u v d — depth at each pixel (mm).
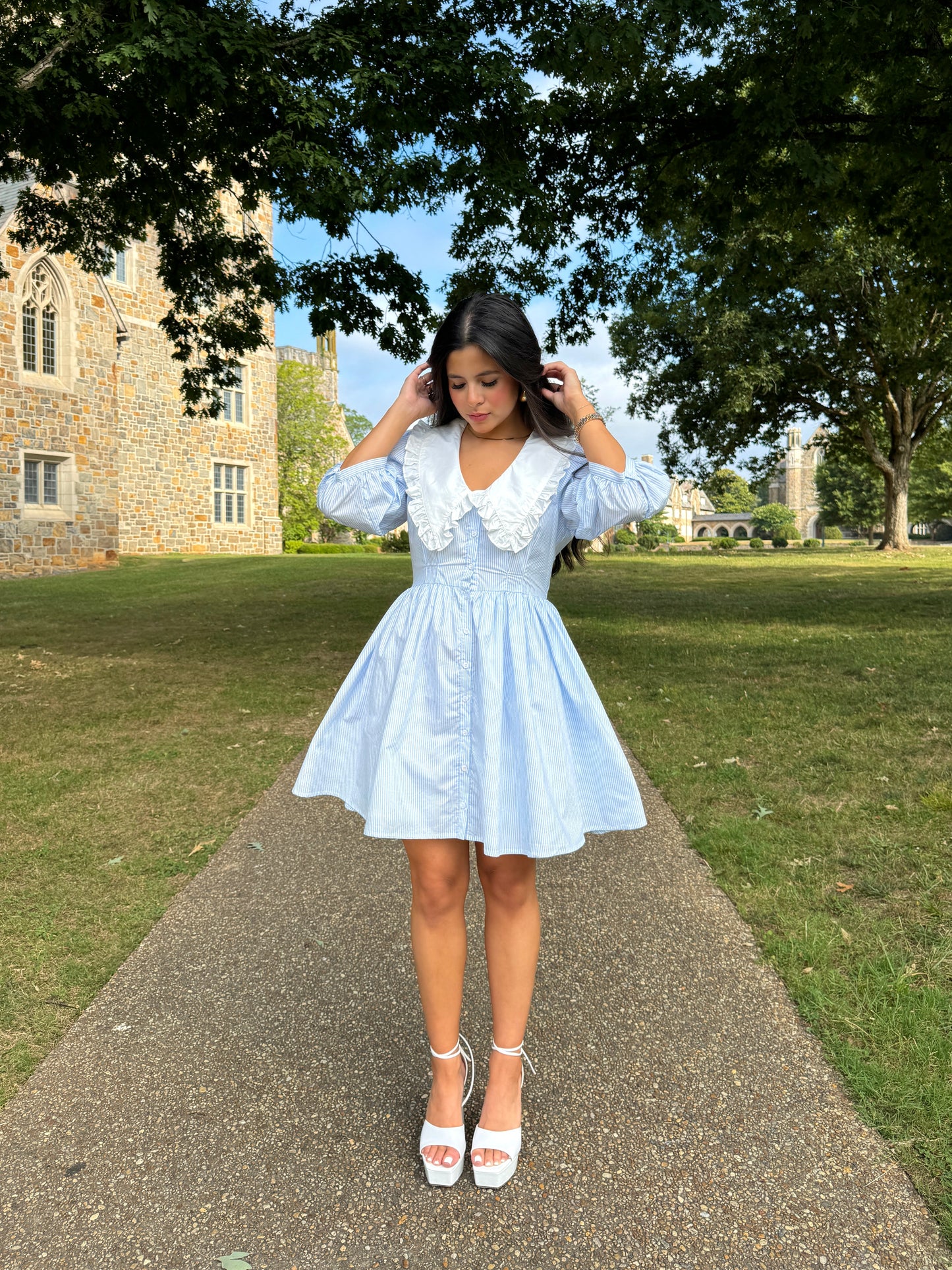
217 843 3576
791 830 3473
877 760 4359
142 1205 1646
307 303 8648
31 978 2488
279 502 34656
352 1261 1514
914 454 28438
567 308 10383
